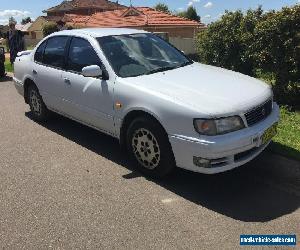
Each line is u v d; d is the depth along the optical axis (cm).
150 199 437
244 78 522
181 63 577
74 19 3959
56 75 617
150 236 371
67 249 357
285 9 761
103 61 532
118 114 504
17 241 371
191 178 482
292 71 776
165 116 441
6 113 792
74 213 414
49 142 619
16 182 488
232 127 422
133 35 597
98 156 559
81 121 595
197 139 418
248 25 1081
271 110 494
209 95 448
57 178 495
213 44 1194
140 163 494
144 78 505
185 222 392
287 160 507
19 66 729
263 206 417
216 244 357
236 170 494
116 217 404
